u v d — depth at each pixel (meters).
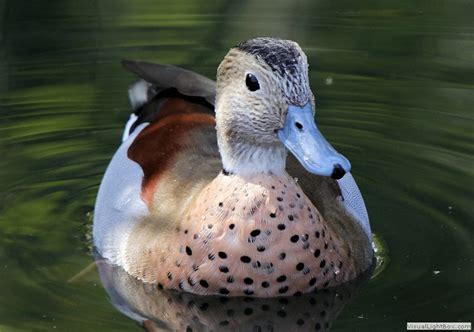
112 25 16.98
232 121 10.14
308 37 16.56
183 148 11.64
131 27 16.89
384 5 17.53
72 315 10.15
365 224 11.38
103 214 11.70
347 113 14.82
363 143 14.12
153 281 10.73
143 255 10.83
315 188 11.13
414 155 13.70
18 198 12.76
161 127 12.30
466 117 14.52
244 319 10.21
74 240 11.84
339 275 10.58
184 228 10.45
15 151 13.89
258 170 10.22
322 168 9.54
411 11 17.33
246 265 10.20
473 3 17.53
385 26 16.89
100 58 16.12
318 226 10.34
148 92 13.60
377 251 11.42
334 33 16.69
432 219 12.10
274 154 10.20
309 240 10.26
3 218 12.27
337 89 15.34
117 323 10.02
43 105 14.99
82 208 12.59
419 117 14.62
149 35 16.66
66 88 15.42
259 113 9.94
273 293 10.32
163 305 10.41
